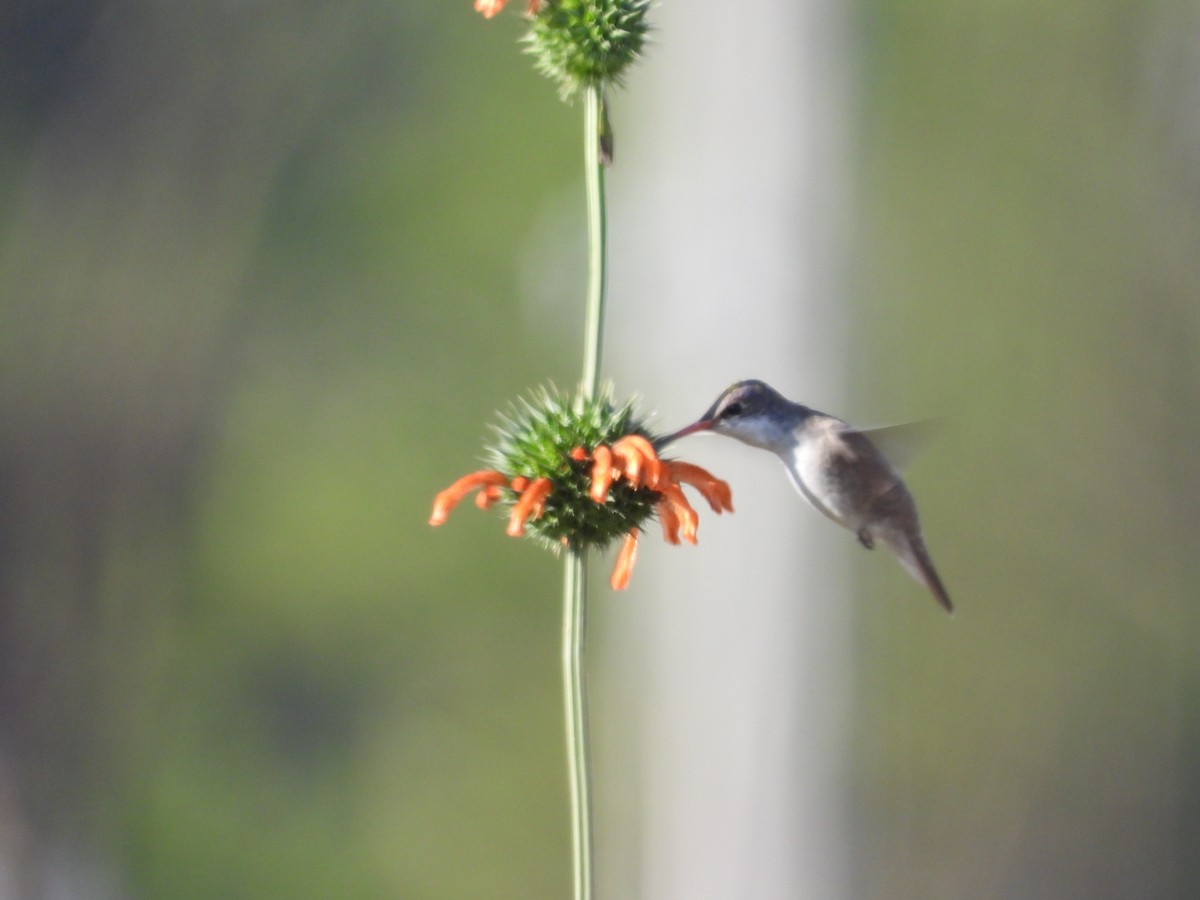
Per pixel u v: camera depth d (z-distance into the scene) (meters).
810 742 13.07
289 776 18.20
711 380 12.90
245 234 19.50
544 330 18.78
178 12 19.36
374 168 19.69
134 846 17.14
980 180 17.92
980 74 17.84
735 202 13.13
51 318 18.59
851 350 13.60
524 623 18.62
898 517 6.46
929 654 17.78
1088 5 18.00
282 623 18.64
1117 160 18.30
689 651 13.15
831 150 13.59
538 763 18.25
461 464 18.91
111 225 19.11
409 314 19.34
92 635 17.67
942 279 17.70
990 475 17.92
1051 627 18.11
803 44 13.31
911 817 17.59
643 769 14.70
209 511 18.72
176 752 17.84
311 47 19.77
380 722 18.56
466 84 19.80
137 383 18.75
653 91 14.24
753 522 12.72
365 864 17.95
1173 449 18.36
